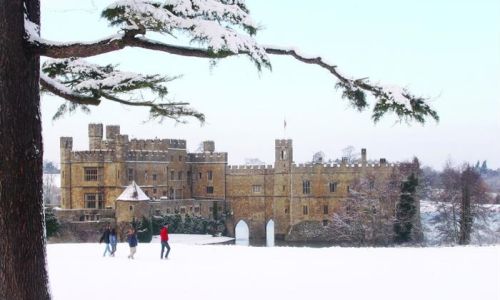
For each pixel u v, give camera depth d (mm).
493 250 36000
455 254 33906
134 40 11242
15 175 11500
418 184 103188
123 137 107562
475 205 99812
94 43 11367
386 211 96750
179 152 122438
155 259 35438
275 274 26672
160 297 20703
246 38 10492
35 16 12195
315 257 34250
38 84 12086
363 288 22453
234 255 36719
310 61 12258
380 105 11836
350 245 98562
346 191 111875
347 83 12203
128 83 12812
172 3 10320
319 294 21281
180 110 13586
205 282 24328
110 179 106812
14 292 11328
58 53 11617
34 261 11633
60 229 92312
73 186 107625
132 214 99062
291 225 115500
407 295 20953
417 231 100875
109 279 25438
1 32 11500
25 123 11664
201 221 114500
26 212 11594
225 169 123500
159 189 116375
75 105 15328
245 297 20734
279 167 118375
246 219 122375
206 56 11469
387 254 35156
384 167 106125
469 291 21547
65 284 23859
